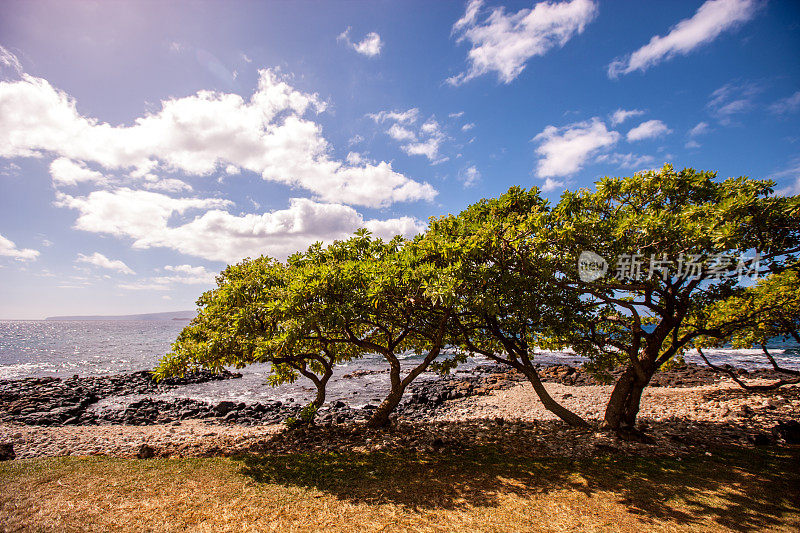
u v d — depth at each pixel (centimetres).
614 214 1148
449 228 1316
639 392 1262
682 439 1191
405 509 732
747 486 830
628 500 766
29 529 637
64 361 4397
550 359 4500
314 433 1345
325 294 1139
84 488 812
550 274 1089
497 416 1758
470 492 810
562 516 702
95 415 2009
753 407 1614
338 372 3675
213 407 2172
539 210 1244
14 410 2017
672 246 994
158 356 5044
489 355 1418
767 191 1059
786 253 1046
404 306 1231
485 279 1096
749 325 1366
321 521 683
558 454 1067
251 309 1231
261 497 782
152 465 969
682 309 1211
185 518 690
